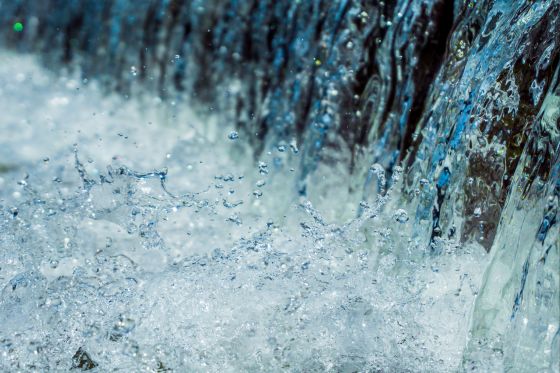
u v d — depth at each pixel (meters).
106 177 0.94
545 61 0.90
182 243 0.94
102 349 0.86
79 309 0.88
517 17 0.93
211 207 0.97
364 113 1.08
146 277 0.89
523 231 0.87
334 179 1.09
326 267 0.90
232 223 0.97
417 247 0.92
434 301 0.88
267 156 1.17
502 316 0.86
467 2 0.99
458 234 0.91
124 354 0.86
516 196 0.89
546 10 0.91
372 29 1.09
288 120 1.18
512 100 0.91
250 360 0.87
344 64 1.11
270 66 1.21
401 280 0.90
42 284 0.88
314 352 0.87
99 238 0.91
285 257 0.91
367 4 1.09
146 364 0.86
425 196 0.94
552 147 0.87
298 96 1.17
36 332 0.87
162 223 0.95
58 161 1.16
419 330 0.87
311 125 1.12
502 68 0.93
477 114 0.93
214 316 0.88
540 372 0.83
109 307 0.88
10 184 1.13
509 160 0.90
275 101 1.20
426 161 0.96
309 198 1.09
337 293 0.89
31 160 1.20
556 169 0.86
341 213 1.07
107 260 0.90
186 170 1.17
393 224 0.93
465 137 0.93
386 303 0.88
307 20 1.18
